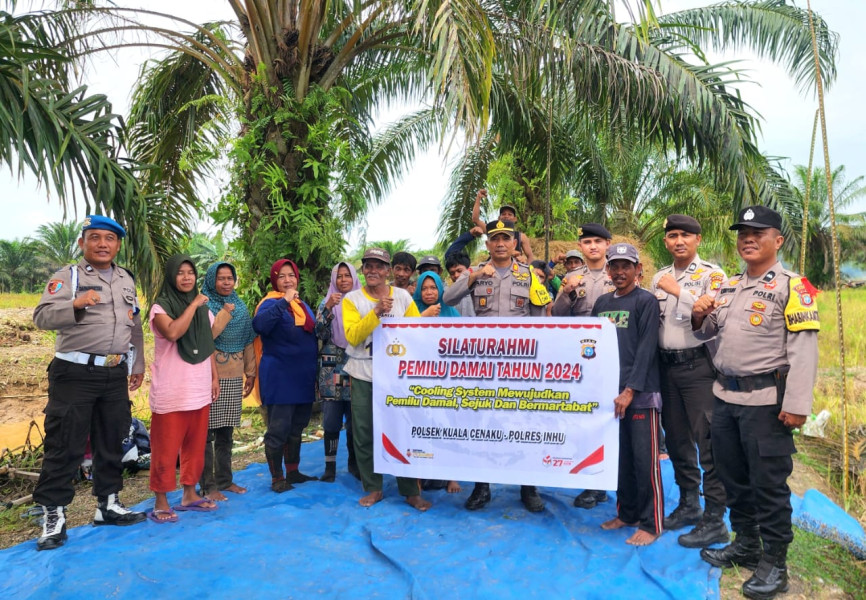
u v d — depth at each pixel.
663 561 3.25
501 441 3.88
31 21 6.30
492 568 3.18
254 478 4.93
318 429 6.71
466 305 4.78
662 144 7.50
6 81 4.36
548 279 5.86
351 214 7.19
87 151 4.73
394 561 3.25
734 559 3.18
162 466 3.92
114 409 3.76
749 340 2.95
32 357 11.10
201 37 7.96
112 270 3.76
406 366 4.06
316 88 6.60
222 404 4.42
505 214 5.61
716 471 3.24
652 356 3.51
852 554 3.53
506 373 3.87
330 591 2.98
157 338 3.95
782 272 2.95
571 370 3.74
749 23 8.31
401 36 7.61
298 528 3.79
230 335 4.49
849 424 6.15
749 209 2.98
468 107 4.44
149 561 3.28
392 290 4.33
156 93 8.20
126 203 4.89
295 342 4.51
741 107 7.22
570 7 5.68
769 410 2.90
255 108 6.44
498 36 6.83
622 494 3.70
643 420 3.56
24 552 3.47
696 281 3.65
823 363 9.55
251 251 6.55
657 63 6.89
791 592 2.98
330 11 7.70
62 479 3.56
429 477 4.02
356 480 4.79
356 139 10.33
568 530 3.68
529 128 8.93
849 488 4.71
